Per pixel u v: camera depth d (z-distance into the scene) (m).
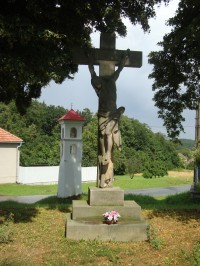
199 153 15.80
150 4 9.42
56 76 7.86
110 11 8.45
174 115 13.23
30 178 32.12
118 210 8.53
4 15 7.27
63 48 8.40
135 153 52.25
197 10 11.04
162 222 9.89
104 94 9.04
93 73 9.21
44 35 7.33
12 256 6.80
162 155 55.41
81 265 6.43
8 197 22.50
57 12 7.79
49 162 40.75
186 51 11.95
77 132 17.34
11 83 8.01
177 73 12.52
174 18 11.73
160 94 13.12
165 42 12.04
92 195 8.66
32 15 7.58
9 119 49.78
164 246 7.52
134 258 6.77
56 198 17.22
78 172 17.25
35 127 52.50
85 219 8.48
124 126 56.50
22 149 42.28
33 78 7.59
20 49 7.62
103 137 8.95
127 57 9.47
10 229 8.23
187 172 51.53
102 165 8.99
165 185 33.94
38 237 8.12
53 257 6.78
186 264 6.46
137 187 31.42
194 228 9.17
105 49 9.42
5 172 31.48
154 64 12.55
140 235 8.03
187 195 17.02
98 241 7.84
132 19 9.55
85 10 8.07
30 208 11.98
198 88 12.78
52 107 60.50
